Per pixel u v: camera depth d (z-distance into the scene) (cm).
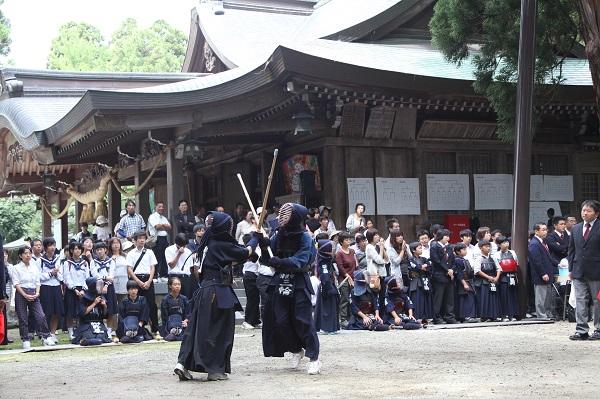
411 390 757
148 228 1930
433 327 1531
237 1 3150
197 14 3038
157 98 1902
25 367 1087
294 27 3105
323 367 959
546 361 980
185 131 1970
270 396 739
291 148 2286
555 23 1886
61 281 1477
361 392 752
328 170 2130
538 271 1670
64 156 2447
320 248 1441
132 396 764
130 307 1449
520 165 1714
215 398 736
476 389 757
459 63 1986
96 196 2831
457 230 2264
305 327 895
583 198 2456
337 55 2130
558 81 2014
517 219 1706
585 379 821
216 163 2636
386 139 2195
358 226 1803
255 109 1988
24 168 3008
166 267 1903
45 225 3572
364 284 1521
